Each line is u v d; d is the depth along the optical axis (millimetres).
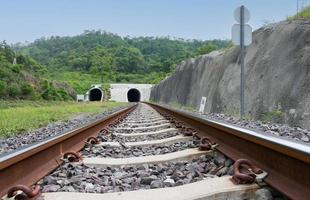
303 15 17484
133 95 81812
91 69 130750
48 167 4020
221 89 23281
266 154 3100
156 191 3014
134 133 8484
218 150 4684
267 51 17781
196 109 31422
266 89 15930
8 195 2762
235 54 23609
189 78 38875
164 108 17438
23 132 10984
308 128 11367
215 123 5125
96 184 3729
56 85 67062
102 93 73250
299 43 14742
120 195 2963
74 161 4703
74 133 5500
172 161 4664
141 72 136000
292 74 14055
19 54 84688
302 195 2336
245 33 11516
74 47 188000
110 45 176625
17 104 32531
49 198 2922
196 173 3865
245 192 2812
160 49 174375
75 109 25234
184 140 6602
